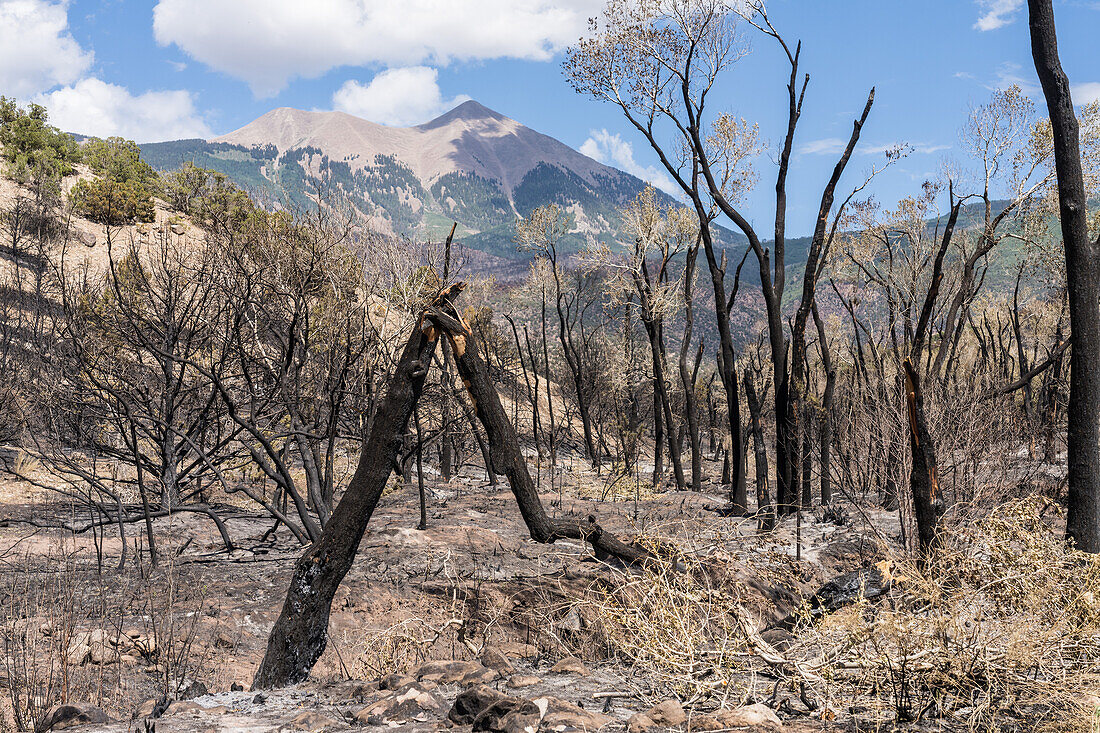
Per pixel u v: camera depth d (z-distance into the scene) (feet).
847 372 65.62
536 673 14.06
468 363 16.08
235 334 31.63
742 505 51.44
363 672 16.88
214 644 20.62
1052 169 56.54
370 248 34.96
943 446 27.32
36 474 46.26
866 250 63.93
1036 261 70.08
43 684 14.60
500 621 22.63
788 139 49.67
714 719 9.84
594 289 93.40
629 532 33.58
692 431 76.38
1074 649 11.19
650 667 12.12
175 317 35.55
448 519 43.04
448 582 26.16
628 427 100.01
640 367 98.68
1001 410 32.27
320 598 15.74
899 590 13.37
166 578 26.40
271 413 33.71
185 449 35.58
